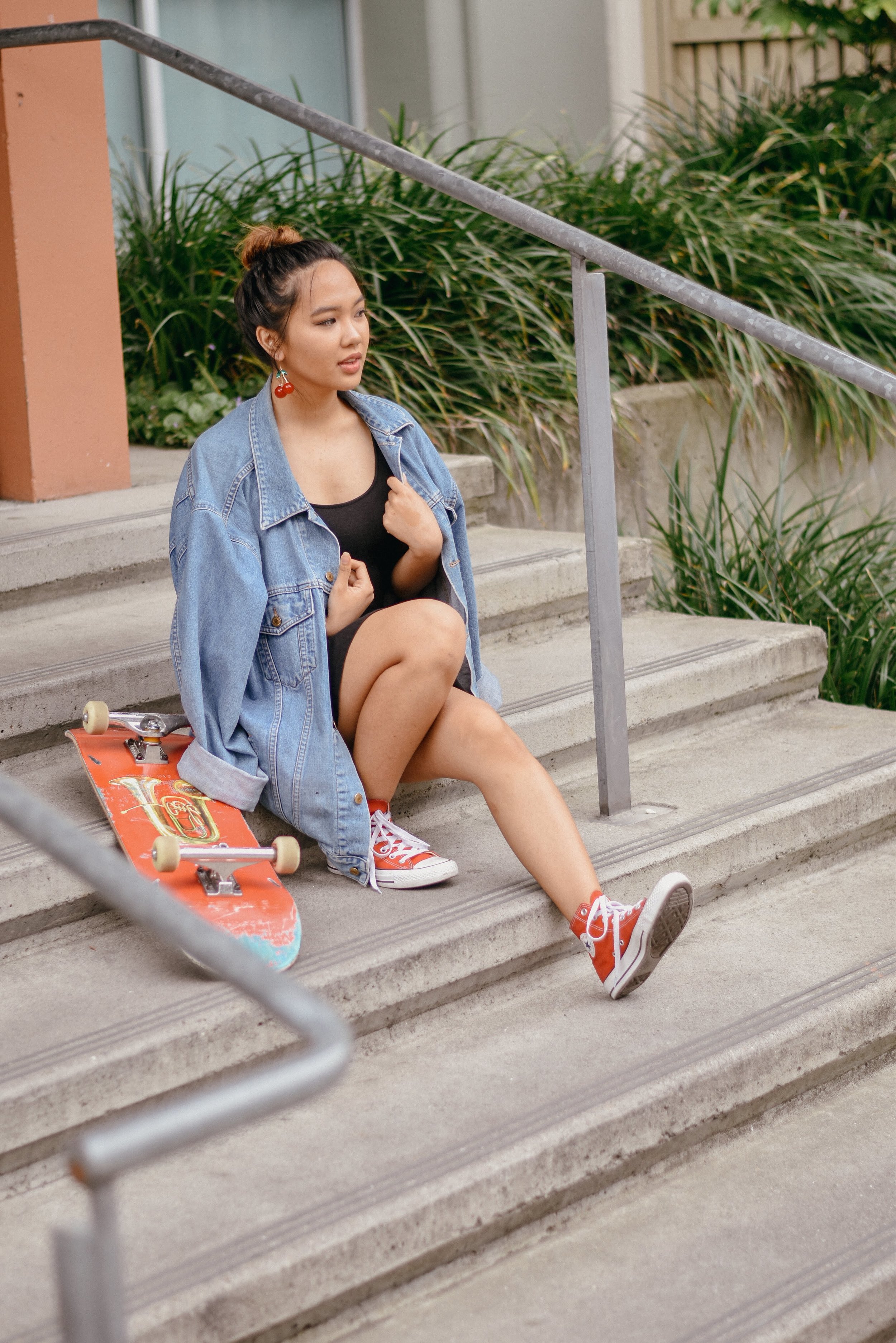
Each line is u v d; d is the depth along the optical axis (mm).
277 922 2443
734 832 2959
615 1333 1968
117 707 3025
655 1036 2473
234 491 2727
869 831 3275
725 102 7152
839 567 4562
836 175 6422
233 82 3225
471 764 2652
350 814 2666
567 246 2811
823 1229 2189
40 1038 2219
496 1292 2072
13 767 2910
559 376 4953
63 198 3867
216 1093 1259
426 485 2828
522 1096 2297
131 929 2615
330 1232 1972
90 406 4004
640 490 5086
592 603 2957
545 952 2682
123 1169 1198
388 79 6871
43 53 3779
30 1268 1926
